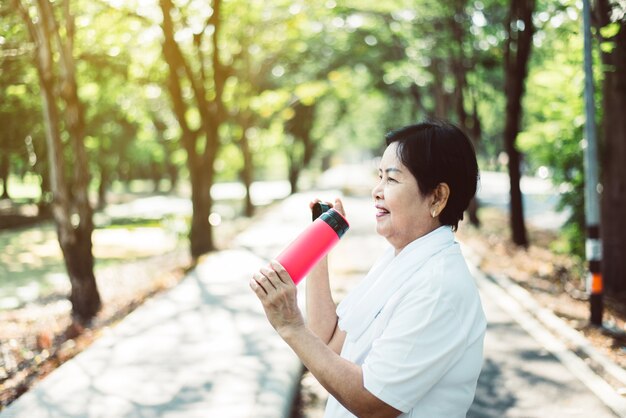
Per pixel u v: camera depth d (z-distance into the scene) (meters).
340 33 22.92
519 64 14.38
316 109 37.59
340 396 1.41
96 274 13.95
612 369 6.09
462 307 1.41
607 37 8.45
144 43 14.15
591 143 7.79
